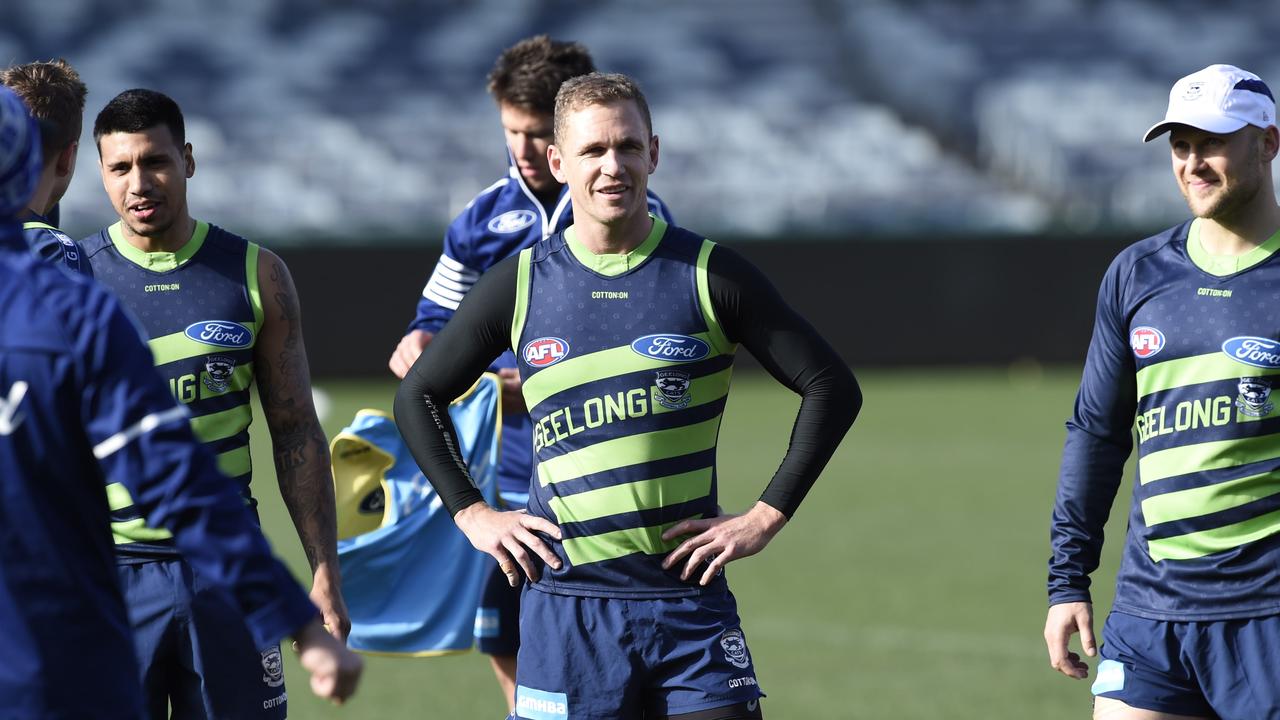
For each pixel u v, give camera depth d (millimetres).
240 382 14828
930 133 87750
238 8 91938
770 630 27375
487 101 88625
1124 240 72938
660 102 89250
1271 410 13133
